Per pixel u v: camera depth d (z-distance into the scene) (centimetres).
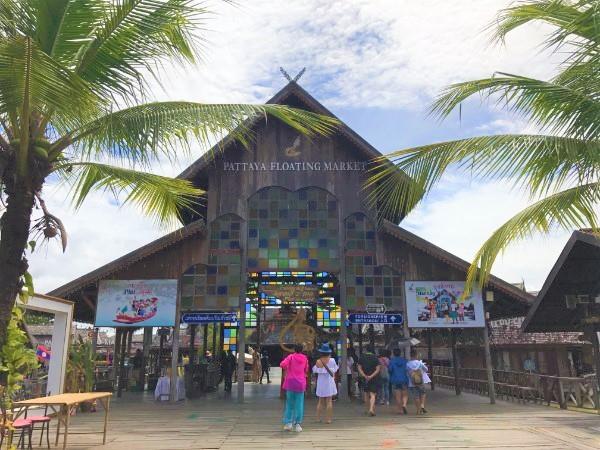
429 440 919
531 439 927
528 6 620
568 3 582
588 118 600
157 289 1516
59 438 951
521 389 1509
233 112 652
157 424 1118
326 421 1142
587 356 2000
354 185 1623
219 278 1541
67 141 637
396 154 733
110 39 594
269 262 1566
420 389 1275
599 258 1109
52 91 506
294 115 683
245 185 1614
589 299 1177
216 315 1530
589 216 744
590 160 636
